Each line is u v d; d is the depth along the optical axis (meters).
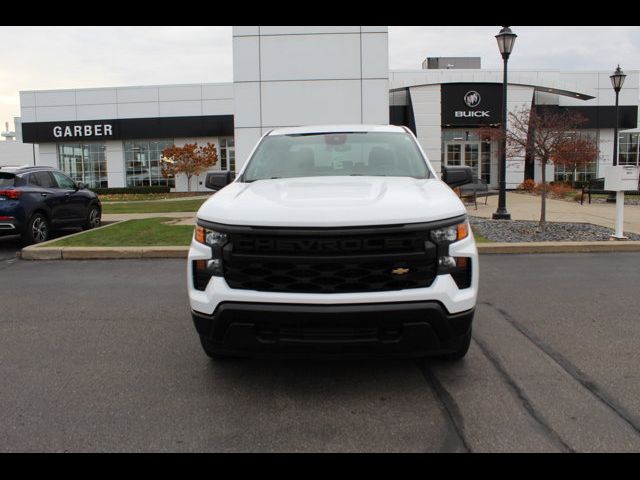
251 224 3.16
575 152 13.73
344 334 3.12
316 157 4.70
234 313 3.17
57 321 5.25
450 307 3.16
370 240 3.10
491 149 27.88
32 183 10.71
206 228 3.35
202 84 30.97
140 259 8.77
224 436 2.96
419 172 4.44
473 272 3.32
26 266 8.30
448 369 3.86
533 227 11.07
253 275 3.20
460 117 26.16
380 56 12.31
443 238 3.19
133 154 32.69
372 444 2.86
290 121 12.45
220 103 30.89
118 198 27.09
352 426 3.05
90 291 6.54
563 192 20.97
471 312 3.28
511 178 27.78
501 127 13.20
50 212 10.99
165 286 6.77
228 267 3.25
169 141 32.31
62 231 13.30
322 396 3.44
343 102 12.38
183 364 4.04
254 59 12.38
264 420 3.14
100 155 32.97
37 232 10.54
